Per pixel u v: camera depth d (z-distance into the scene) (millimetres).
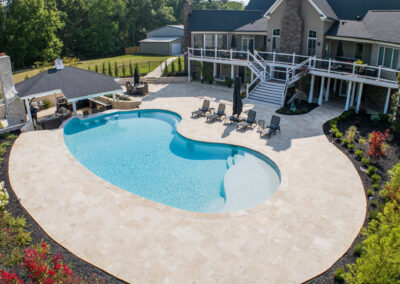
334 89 28953
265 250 11227
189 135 21297
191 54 36062
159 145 20875
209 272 10344
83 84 26094
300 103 27375
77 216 13234
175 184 16234
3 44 55844
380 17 26078
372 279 7645
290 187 14969
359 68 24125
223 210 13992
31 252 10250
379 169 16281
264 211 13328
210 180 16547
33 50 56438
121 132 23266
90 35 69438
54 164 17703
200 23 36469
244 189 15484
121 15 73312
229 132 21719
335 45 28891
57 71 26594
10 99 23125
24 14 53938
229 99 29797
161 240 11797
